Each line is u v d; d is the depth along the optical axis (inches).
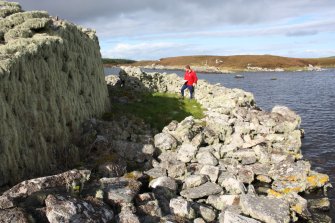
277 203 498.3
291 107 1717.5
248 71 6402.6
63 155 572.4
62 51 628.4
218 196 536.7
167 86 1379.2
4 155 422.6
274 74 5354.3
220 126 784.3
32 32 640.4
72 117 640.4
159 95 1294.3
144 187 540.4
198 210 480.4
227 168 661.3
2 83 432.1
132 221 365.7
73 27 748.6
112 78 1414.9
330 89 2650.1
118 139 693.9
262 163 698.8
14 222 294.8
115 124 741.3
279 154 713.0
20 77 482.9
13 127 445.1
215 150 714.2
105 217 353.7
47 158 524.1
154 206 422.9
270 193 583.2
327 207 557.6
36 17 692.7
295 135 764.6
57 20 763.4
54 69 585.9
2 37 627.8
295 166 660.1
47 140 543.8
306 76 4672.7
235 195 524.7
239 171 645.3
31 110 498.6
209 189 554.6
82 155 608.7
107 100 968.9
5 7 761.0
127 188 426.9
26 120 484.7
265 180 642.8
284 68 6983.3
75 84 682.8
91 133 665.0
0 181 417.4
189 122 772.6
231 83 3437.5
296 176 634.8
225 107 938.7
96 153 610.2
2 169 419.5
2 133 422.3
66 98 622.2
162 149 708.7
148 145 673.0
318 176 634.8
